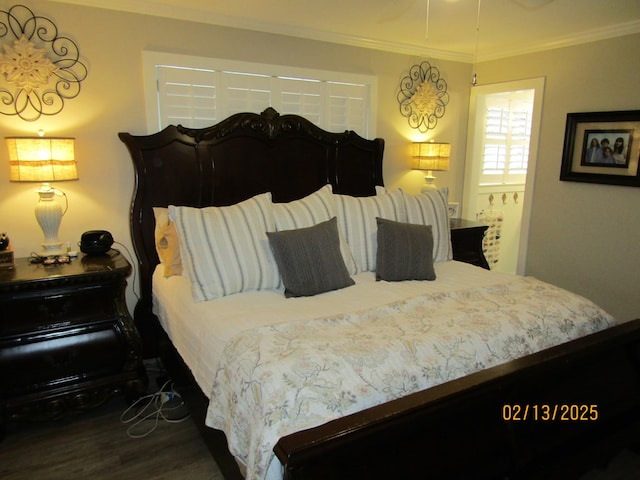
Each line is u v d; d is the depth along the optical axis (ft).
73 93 8.92
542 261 13.39
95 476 6.75
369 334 5.72
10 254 8.19
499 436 5.17
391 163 13.48
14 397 7.49
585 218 12.26
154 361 10.03
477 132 14.94
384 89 12.91
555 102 12.61
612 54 11.25
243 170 10.58
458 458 4.85
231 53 10.37
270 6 9.46
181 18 9.68
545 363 5.20
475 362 5.57
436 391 4.53
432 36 11.98
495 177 16.08
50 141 7.99
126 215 9.78
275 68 10.96
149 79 9.53
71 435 7.75
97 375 8.11
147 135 9.64
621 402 6.53
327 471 3.89
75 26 8.75
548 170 12.98
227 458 6.04
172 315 8.16
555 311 6.71
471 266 9.83
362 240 9.36
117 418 8.28
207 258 7.66
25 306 7.41
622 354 6.50
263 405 4.60
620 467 7.02
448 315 6.41
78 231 9.38
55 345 7.68
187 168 9.95
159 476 6.75
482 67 14.42
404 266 8.64
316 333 5.78
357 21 10.56
